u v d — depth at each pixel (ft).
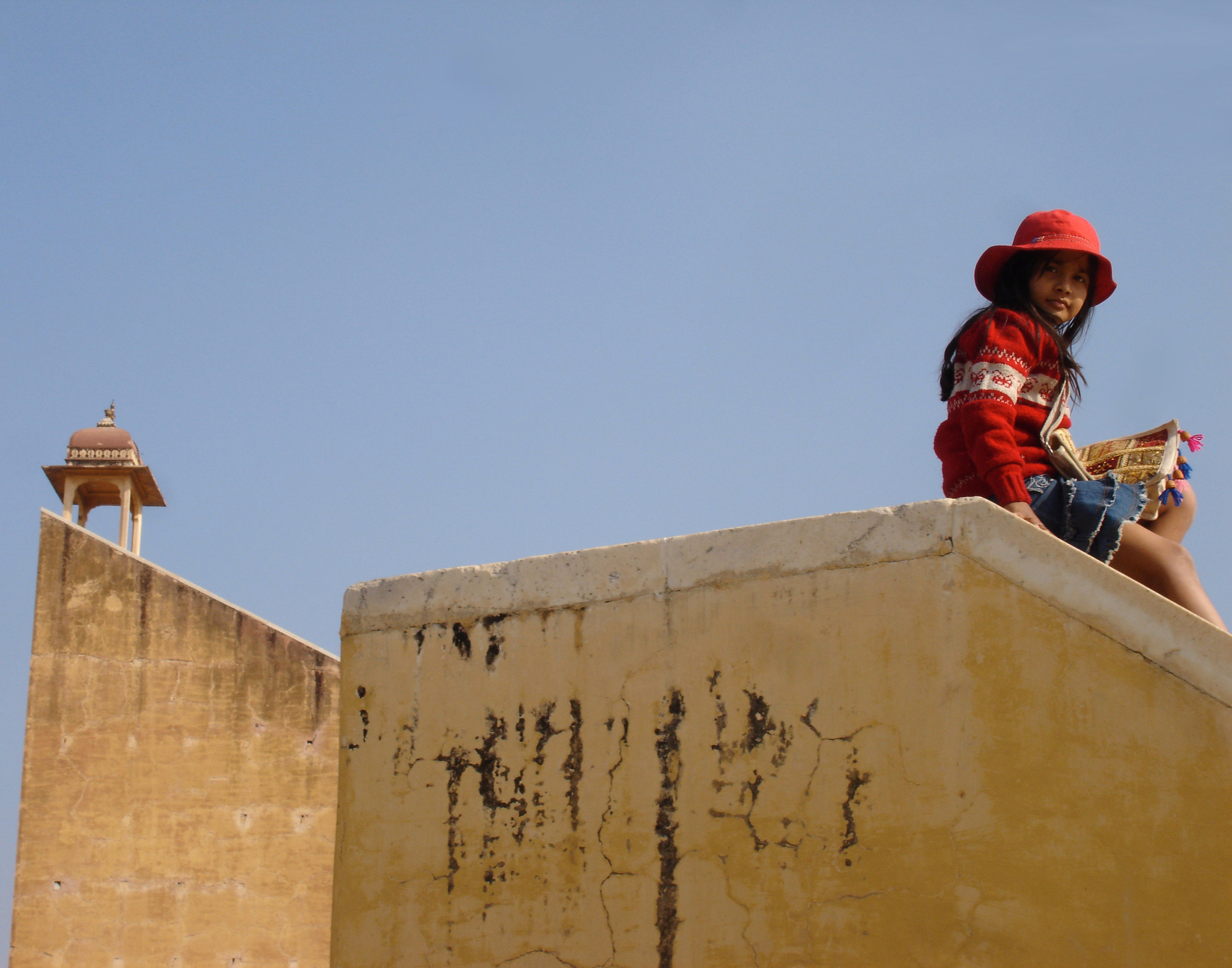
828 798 12.89
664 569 14.35
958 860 12.16
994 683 12.44
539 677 14.71
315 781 30.99
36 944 29.14
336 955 14.71
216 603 31.63
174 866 30.01
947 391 15.56
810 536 13.65
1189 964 11.16
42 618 31.04
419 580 15.70
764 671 13.53
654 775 13.83
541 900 14.01
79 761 30.32
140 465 38.37
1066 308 15.66
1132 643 12.03
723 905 13.11
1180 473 15.62
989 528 12.82
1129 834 11.64
